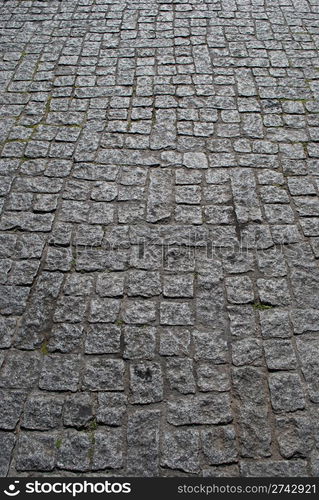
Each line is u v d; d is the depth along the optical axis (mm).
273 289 3223
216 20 5969
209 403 2686
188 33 5738
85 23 6023
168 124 4520
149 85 4984
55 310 3135
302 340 2961
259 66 5207
